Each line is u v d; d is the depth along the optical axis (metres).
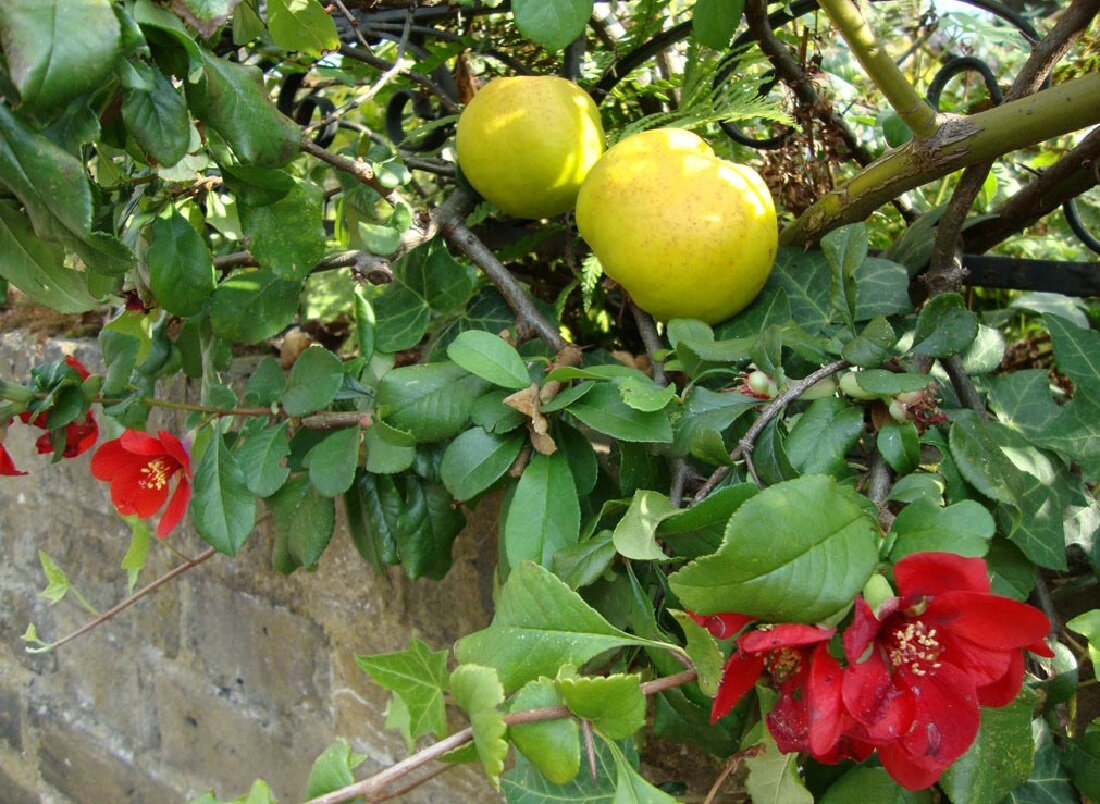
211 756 1.86
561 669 0.68
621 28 1.49
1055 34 0.93
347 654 1.55
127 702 2.03
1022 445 0.85
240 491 1.08
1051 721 0.80
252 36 0.99
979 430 0.80
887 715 0.60
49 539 2.11
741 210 0.97
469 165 1.13
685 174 0.97
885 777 0.77
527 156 1.08
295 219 1.03
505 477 1.07
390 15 1.41
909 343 1.01
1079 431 0.92
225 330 1.15
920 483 0.76
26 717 2.30
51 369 1.13
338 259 1.15
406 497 1.12
